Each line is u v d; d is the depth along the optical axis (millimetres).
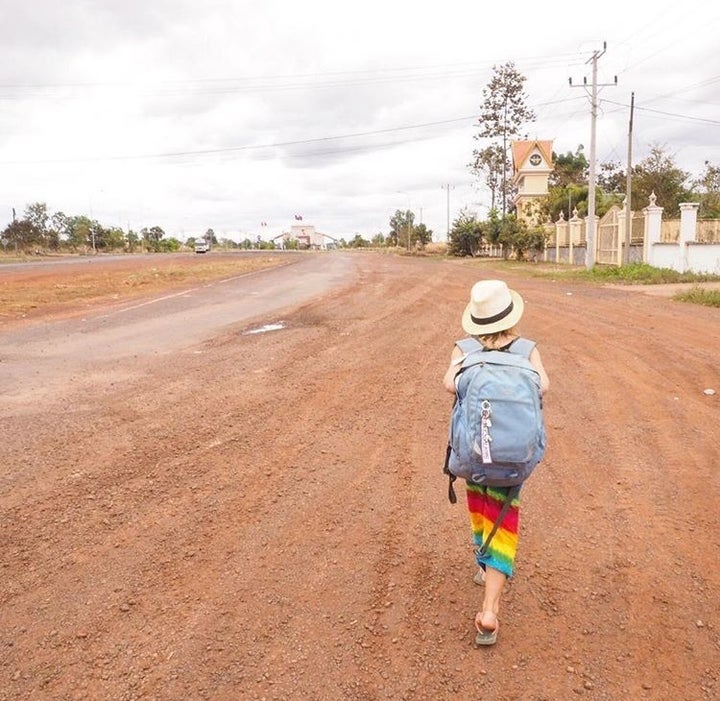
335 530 4336
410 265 38594
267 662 3023
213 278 26969
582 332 11609
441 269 33188
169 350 10602
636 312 14352
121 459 5633
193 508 4676
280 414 6957
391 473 5305
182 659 3049
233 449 5891
